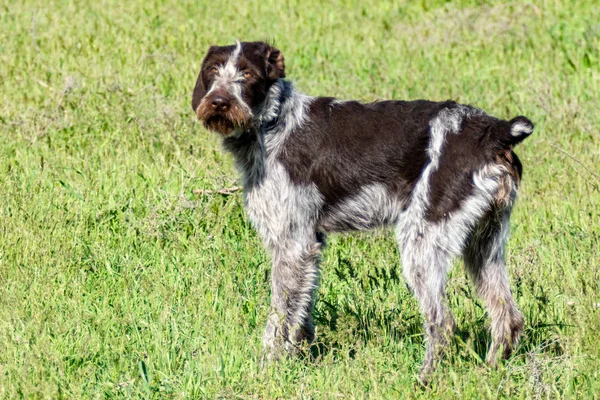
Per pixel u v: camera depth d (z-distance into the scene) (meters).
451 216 9.41
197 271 11.44
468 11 22.97
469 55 20.48
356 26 22.73
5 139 15.55
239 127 9.82
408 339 10.17
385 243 12.29
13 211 12.59
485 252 9.77
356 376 9.10
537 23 21.83
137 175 14.14
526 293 10.96
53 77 18.27
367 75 19.22
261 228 10.13
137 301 10.85
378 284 11.27
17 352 9.43
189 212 12.88
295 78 18.83
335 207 10.02
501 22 21.94
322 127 10.00
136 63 19.14
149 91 17.12
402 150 9.72
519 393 8.98
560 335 9.83
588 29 20.98
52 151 15.20
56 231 12.20
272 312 9.78
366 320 10.41
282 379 9.27
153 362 9.52
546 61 19.89
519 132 9.34
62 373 9.03
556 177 14.68
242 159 10.17
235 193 13.14
